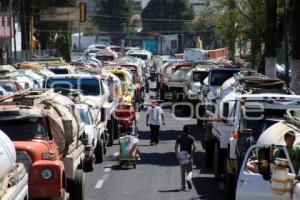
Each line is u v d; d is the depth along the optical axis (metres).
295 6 59.09
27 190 22.77
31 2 140.38
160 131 66.00
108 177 41.09
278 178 19.66
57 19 155.12
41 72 76.94
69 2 161.25
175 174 42.34
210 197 35.19
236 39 109.75
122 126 57.56
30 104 30.02
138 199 34.66
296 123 23.70
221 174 38.94
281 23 80.12
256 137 33.06
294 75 58.91
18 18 143.88
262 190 22.92
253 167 23.55
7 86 61.81
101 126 47.62
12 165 20.75
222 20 103.50
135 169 44.25
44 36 177.62
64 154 29.84
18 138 27.45
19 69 80.94
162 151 52.59
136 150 44.66
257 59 112.38
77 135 32.66
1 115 27.89
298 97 34.56
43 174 25.72
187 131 37.28
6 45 149.38
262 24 90.75
